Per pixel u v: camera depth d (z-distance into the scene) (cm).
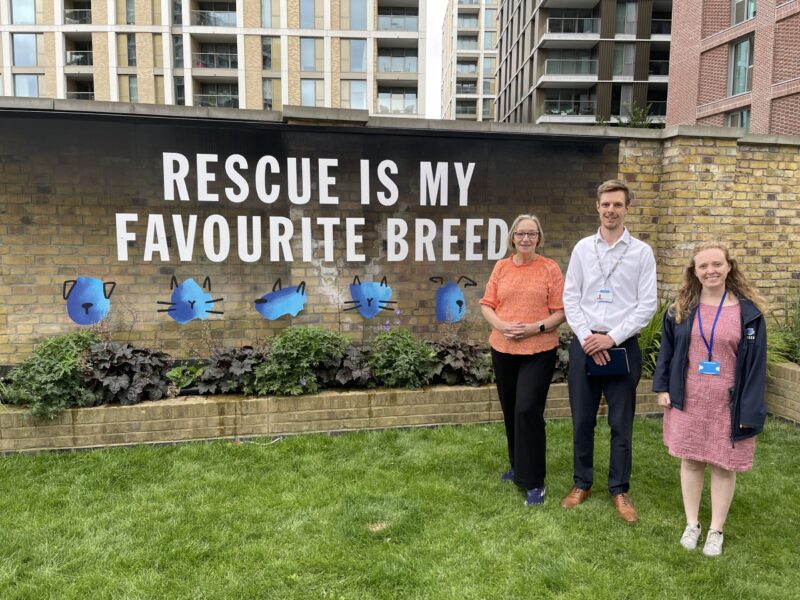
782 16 1870
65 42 3906
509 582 252
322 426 416
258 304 498
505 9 5084
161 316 485
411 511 311
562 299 327
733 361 270
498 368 338
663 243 542
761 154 548
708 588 249
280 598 239
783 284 563
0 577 248
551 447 407
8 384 429
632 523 303
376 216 510
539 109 3781
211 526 292
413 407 429
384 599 240
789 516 311
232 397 414
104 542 276
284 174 492
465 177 519
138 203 473
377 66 4116
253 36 3953
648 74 3575
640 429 440
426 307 525
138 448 386
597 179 537
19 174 455
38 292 466
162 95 3919
